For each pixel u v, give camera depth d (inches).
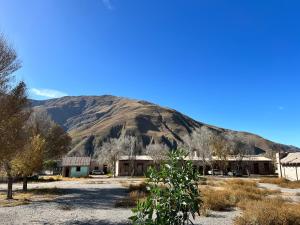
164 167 214.1
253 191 1035.9
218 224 473.7
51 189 1173.1
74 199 858.8
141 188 1103.0
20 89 568.1
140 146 4013.3
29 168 932.0
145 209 202.7
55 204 739.4
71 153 6589.6
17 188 1294.3
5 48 541.6
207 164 2891.2
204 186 1243.2
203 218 528.4
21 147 596.4
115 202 789.2
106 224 491.2
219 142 2785.4
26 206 700.0
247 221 433.4
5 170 876.0
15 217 547.5
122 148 3380.9
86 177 2664.9
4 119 531.8
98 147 6998.0
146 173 218.1
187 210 206.8
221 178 2123.5
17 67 559.2
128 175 2925.7
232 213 585.6
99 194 1012.5
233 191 901.2
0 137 535.5
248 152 3408.0
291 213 454.6
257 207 471.5
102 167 3671.3
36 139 976.3
